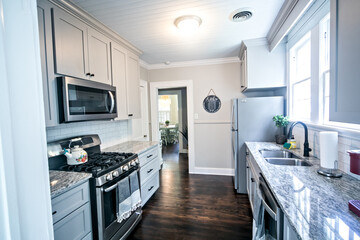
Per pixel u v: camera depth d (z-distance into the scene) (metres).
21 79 0.36
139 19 1.88
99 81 1.92
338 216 0.78
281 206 0.88
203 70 3.54
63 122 1.47
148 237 1.83
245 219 2.08
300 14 1.47
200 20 1.93
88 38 1.77
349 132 1.22
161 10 1.72
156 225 2.01
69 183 1.24
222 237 1.80
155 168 2.75
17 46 0.36
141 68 3.56
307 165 1.56
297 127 2.13
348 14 0.74
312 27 1.72
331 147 1.25
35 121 0.39
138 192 1.96
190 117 3.64
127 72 2.49
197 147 3.66
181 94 5.73
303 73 2.13
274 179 1.19
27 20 0.38
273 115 2.55
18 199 0.35
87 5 1.59
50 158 1.58
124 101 2.40
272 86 2.50
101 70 1.96
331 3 0.85
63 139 1.81
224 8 1.71
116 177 1.64
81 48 1.68
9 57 0.34
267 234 1.20
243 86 2.96
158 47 2.73
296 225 0.72
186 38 2.41
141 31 2.16
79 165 1.62
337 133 1.26
